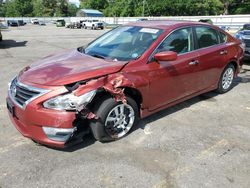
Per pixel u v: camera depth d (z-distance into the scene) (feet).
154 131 13.44
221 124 14.49
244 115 15.70
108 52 13.87
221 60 17.38
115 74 11.62
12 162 10.78
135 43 13.85
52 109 10.43
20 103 11.08
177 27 14.61
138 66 12.43
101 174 10.19
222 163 11.02
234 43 18.76
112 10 240.32
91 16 223.51
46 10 341.21
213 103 17.38
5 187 9.45
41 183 9.67
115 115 12.07
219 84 18.40
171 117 15.11
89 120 11.48
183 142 12.54
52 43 51.06
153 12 207.00
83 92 10.52
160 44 13.48
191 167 10.71
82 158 11.12
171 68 13.71
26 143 12.13
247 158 11.41
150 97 13.15
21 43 49.85
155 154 11.53
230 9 201.26
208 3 196.65
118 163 10.85
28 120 10.78
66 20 193.67
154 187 9.59
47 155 11.28
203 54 15.76
